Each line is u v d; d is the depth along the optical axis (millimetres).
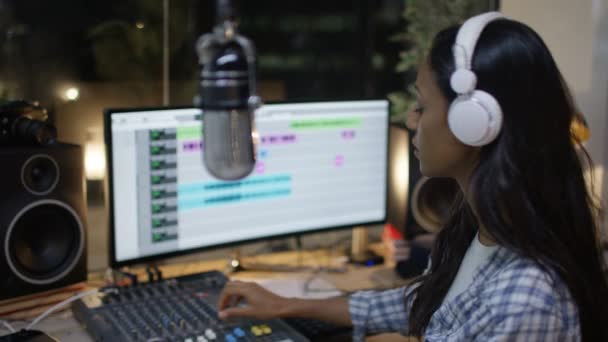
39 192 1273
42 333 1095
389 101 1606
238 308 1177
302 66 2424
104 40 1653
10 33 1575
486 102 801
